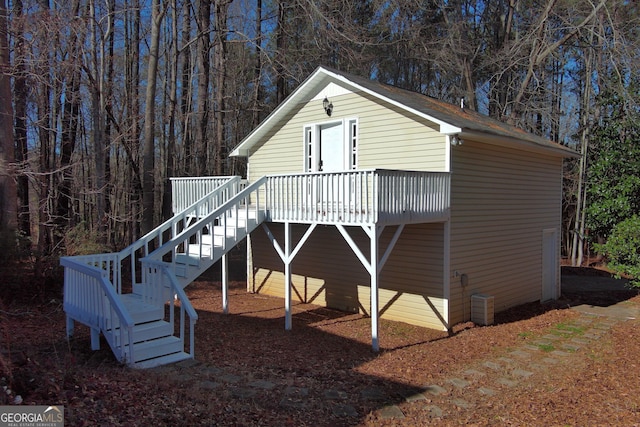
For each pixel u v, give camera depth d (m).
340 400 5.95
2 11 11.05
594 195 15.60
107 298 6.66
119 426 4.29
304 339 9.13
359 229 11.83
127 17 20.02
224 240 9.57
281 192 10.20
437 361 7.93
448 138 9.98
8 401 4.38
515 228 12.51
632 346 8.91
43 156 14.45
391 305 11.17
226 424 4.82
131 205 18.70
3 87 10.83
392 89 12.56
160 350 6.96
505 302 12.16
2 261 10.38
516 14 24.16
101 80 14.66
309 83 12.30
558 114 23.38
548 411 5.91
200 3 18.98
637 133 14.41
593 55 19.73
